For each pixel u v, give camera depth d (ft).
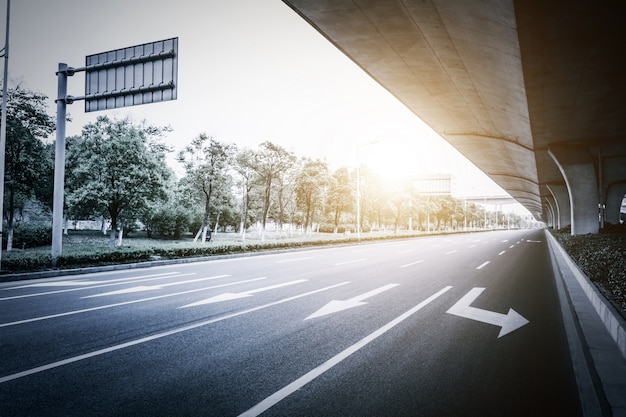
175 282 34.73
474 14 33.47
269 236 151.94
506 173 126.93
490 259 57.62
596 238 74.02
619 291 24.79
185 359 15.35
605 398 12.19
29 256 42.98
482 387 12.90
